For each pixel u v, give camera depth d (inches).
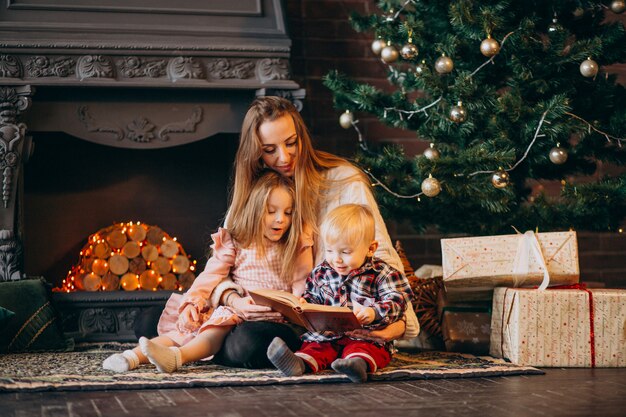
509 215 144.8
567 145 146.1
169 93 150.6
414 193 145.0
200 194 173.3
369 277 105.9
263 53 151.7
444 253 123.9
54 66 143.4
